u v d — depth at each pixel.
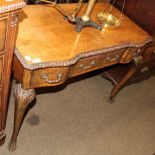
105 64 1.69
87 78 2.38
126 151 1.91
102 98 2.25
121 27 1.80
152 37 1.98
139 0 1.97
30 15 1.55
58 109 2.02
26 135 1.75
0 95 1.31
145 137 2.07
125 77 2.04
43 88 2.12
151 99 2.46
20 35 1.37
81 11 1.75
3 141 1.61
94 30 1.64
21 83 1.33
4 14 0.98
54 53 1.34
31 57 1.26
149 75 2.45
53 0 1.92
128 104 2.31
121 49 1.67
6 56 1.15
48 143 1.76
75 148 1.80
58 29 1.53
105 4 2.01
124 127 2.08
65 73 1.39
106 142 1.92
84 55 1.43
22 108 1.39
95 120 2.04
